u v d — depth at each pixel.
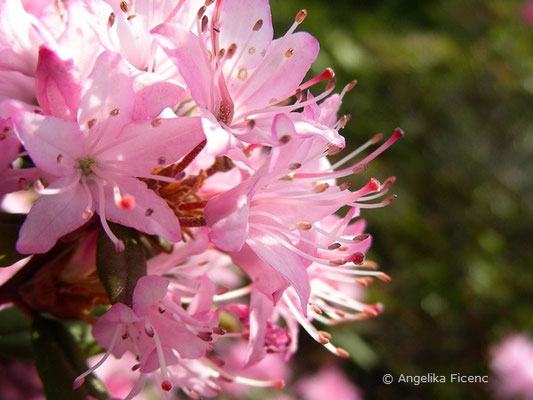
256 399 0.30
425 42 0.49
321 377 0.36
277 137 0.12
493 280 0.44
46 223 0.13
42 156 0.13
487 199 0.47
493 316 0.43
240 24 0.14
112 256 0.13
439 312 0.43
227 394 0.28
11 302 0.15
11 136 0.13
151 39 0.14
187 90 0.13
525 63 0.51
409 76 0.47
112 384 0.20
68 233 0.14
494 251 0.45
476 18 0.52
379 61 0.46
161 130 0.13
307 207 0.14
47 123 0.13
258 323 0.14
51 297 0.15
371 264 0.16
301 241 0.14
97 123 0.13
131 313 0.13
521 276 0.45
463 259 0.44
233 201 0.13
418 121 0.47
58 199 0.13
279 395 0.31
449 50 0.49
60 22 0.14
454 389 0.40
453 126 0.48
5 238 0.14
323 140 0.14
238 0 0.14
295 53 0.14
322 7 0.44
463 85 0.49
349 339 0.37
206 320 0.13
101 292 0.15
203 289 0.14
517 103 0.50
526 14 0.52
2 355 0.17
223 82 0.14
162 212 0.13
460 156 0.47
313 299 0.16
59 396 0.15
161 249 0.14
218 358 0.15
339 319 0.16
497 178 0.48
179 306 0.13
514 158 0.49
